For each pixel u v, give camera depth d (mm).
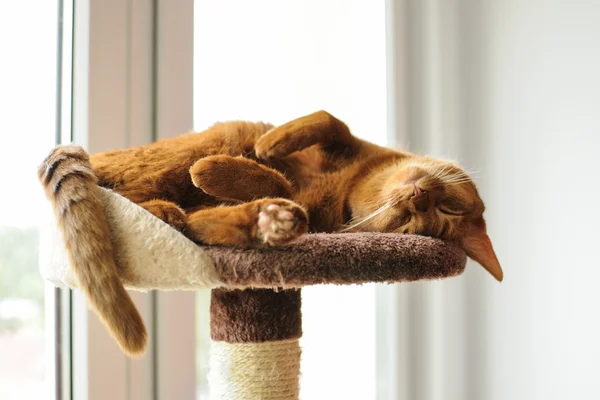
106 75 1717
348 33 2506
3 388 1623
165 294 1820
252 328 1236
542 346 2109
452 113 2400
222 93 2127
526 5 2191
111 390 1714
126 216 1028
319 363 2484
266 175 1178
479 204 1481
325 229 1477
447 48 2418
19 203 1635
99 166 1235
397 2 2439
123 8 1753
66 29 1729
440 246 1163
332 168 1485
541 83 2141
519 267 2184
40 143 1688
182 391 1858
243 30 2197
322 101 2436
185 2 1871
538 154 2141
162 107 1827
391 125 2441
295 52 2363
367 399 2512
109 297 986
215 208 1084
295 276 1005
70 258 1014
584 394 1992
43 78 1705
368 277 1058
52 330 1717
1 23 1609
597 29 1988
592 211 1983
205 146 1329
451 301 2367
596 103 1982
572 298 2031
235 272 990
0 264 1606
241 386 1239
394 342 2418
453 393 2355
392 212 1395
